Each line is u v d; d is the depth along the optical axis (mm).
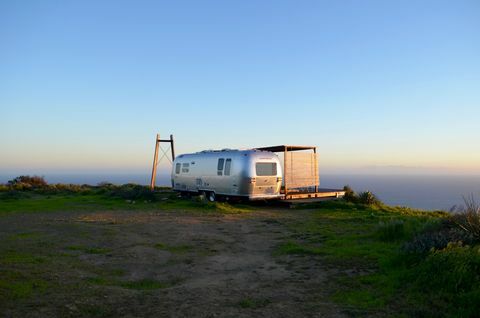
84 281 6316
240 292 5938
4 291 5508
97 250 8703
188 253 8680
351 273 6844
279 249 9023
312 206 17688
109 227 11742
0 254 7980
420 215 13883
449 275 5781
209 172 19297
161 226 12133
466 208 8820
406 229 9484
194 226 12266
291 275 6875
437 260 6156
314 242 9703
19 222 12602
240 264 7746
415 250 7051
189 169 20844
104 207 16906
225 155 18469
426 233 8172
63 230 11156
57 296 5449
